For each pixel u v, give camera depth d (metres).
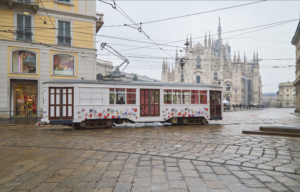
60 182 4.10
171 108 13.94
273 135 9.55
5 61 17.80
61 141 8.33
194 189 3.78
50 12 18.86
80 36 20.05
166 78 96.00
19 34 18.16
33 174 4.55
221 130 11.65
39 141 8.32
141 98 13.25
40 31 18.67
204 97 14.93
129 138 9.05
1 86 17.73
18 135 9.86
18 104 18.70
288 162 5.37
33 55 18.75
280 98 103.31
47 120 11.72
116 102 12.70
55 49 19.16
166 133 10.53
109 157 5.91
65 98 11.87
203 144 7.64
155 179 4.25
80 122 12.09
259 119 20.08
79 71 20.03
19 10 17.98
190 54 86.50
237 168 4.93
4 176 4.44
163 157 5.91
